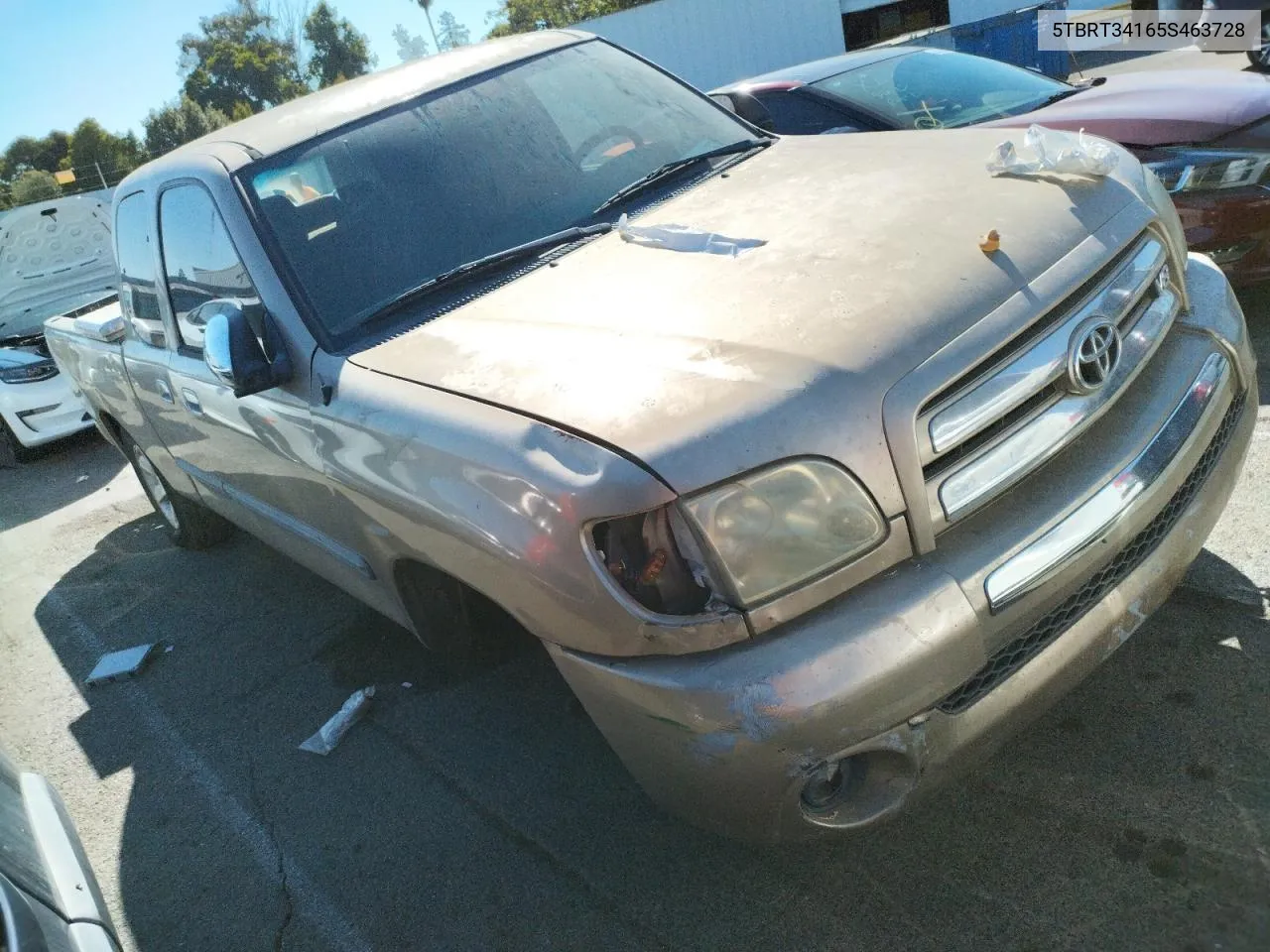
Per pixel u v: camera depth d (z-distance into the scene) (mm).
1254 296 4809
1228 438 2328
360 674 3689
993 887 2111
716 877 2340
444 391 2180
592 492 1744
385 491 2262
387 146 2996
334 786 3086
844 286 2025
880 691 1709
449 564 2148
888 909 2127
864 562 1773
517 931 2354
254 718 3607
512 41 3580
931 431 1808
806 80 5395
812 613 1761
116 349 4246
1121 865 2076
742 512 1717
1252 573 2832
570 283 2498
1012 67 5547
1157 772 2277
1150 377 2207
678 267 2375
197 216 3133
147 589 5059
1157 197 2406
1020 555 1834
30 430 8336
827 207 2453
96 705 4027
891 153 2799
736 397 1789
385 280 2734
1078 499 1919
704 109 3500
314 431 2559
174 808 3213
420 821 2832
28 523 6973
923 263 2041
